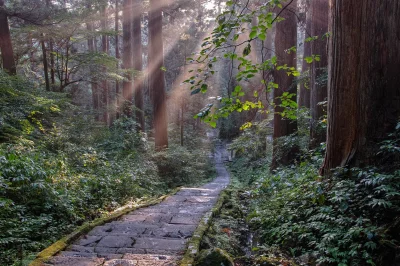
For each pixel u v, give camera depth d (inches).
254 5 265.6
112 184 311.9
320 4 338.0
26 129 349.7
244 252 182.9
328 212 166.7
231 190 340.8
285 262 150.6
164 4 551.5
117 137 515.5
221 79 946.1
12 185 205.3
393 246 134.3
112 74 598.5
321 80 318.7
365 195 165.6
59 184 241.0
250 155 701.3
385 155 173.2
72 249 150.3
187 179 586.2
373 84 181.0
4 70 435.8
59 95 485.4
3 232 168.2
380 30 179.3
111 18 903.1
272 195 261.9
